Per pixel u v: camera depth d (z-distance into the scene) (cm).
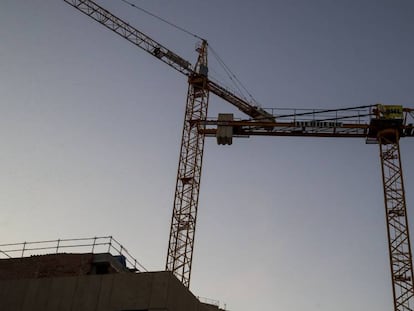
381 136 8862
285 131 9381
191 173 9331
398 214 8269
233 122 9419
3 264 4981
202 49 10850
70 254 4900
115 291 4106
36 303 4259
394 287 7669
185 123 9794
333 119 9112
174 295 4081
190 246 8812
